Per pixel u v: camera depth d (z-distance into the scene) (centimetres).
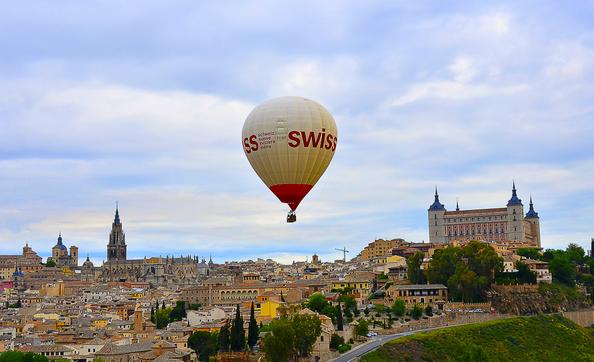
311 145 19188
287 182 19500
